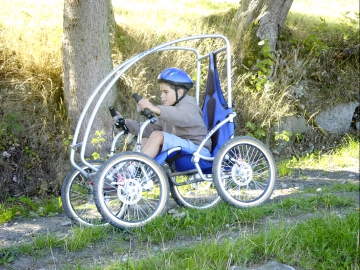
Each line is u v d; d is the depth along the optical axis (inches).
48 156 309.9
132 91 337.4
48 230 209.6
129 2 447.8
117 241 183.9
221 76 371.2
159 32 377.1
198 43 377.1
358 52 419.2
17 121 311.7
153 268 156.0
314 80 402.3
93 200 201.6
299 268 163.2
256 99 366.9
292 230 179.8
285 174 316.8
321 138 383.2
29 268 166.6
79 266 159.3
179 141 205.6
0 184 292.2
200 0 496.4
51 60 328.5
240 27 395.9
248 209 208.5
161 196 195.9
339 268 163.6
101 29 297.7
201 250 164.7
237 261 162.7
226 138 217.5
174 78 207.6
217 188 206.5
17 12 362.6
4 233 211.9
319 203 226.8
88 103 195.8
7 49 327.6
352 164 344.8
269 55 372.8
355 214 194.9
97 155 260.2
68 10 292.2
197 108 213.8
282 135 340.8
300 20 447.2
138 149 199.6
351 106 401.4
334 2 572.4
